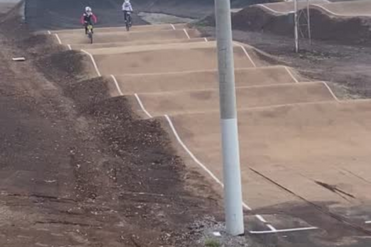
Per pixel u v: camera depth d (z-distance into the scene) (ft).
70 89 70.85
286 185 41.78
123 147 50.67
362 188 41.01
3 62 86.38
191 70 78.79
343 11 114.01
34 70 81.71
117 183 41.39
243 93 65.31
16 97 65.92
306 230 33.47
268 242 31.63
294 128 54.70
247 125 54.85
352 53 93.56
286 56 92.32
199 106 62.18
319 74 78.74
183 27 119.65
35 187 38.17
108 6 141.69
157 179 42.96
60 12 131.54
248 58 83.46
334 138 52.65
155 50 82.48
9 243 27.22
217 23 30.53
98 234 30.58
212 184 42.14
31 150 47.14
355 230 33.63
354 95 67.97
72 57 82.43
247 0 146.10
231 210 31.91
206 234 32.17
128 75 71.20
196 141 51.47
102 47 94.17
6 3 140.36
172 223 34.19
